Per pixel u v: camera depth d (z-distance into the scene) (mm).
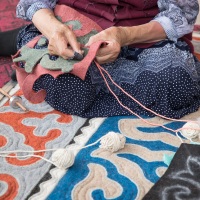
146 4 1466
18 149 1253
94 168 1158
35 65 1396
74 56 1286
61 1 1521
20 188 1093
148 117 1389
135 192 1075
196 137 1263
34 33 1611
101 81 1388
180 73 1339
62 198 1053
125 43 1377
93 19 1472
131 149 1236
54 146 1262
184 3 1438
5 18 2312
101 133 1313
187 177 1028
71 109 1410
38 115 1432
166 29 1422
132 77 1399
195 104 1438
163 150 1231
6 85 1648
